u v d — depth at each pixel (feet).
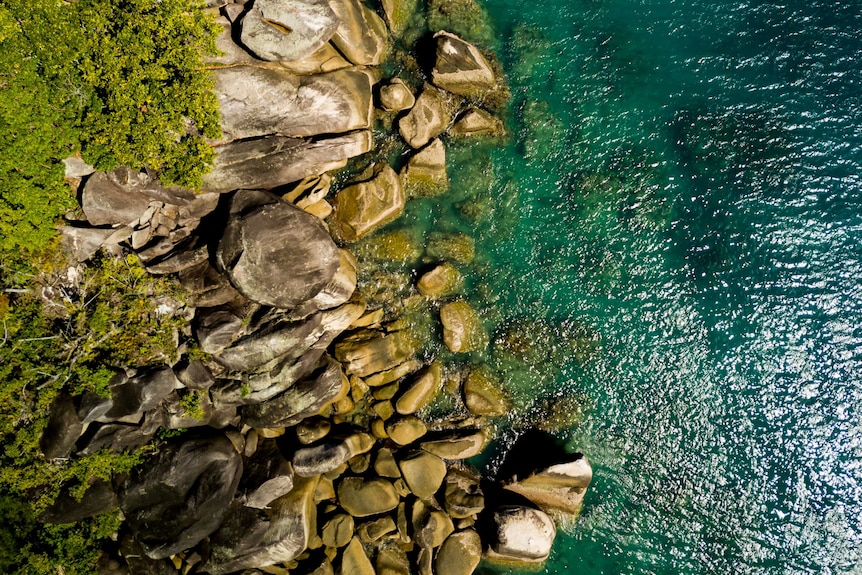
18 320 48.29
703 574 61.21
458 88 62.08
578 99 64.44
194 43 47.88
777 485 62.03
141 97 45.39
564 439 61.98
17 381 47.70
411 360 61.62
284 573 57.88
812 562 61.31
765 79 65.46
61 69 43.70
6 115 41.68
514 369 62.03
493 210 63.21
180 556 58.70
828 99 65.00
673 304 63.31
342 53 56.65
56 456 50.14
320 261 53.67
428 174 61.93
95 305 51.52
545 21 65.31
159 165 49.06
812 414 62.44
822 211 63.72
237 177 53.93
